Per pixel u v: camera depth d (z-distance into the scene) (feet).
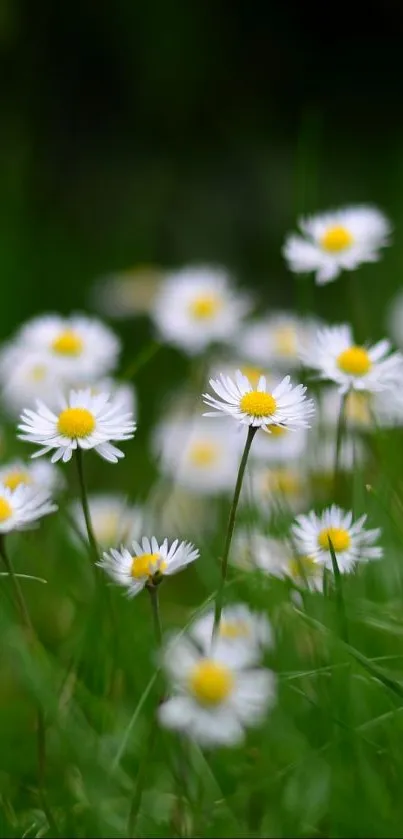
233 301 3.02
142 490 2.74
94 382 2.85
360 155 7.07
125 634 2.43
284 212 6.29
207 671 2.12
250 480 2.60
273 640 2.41
